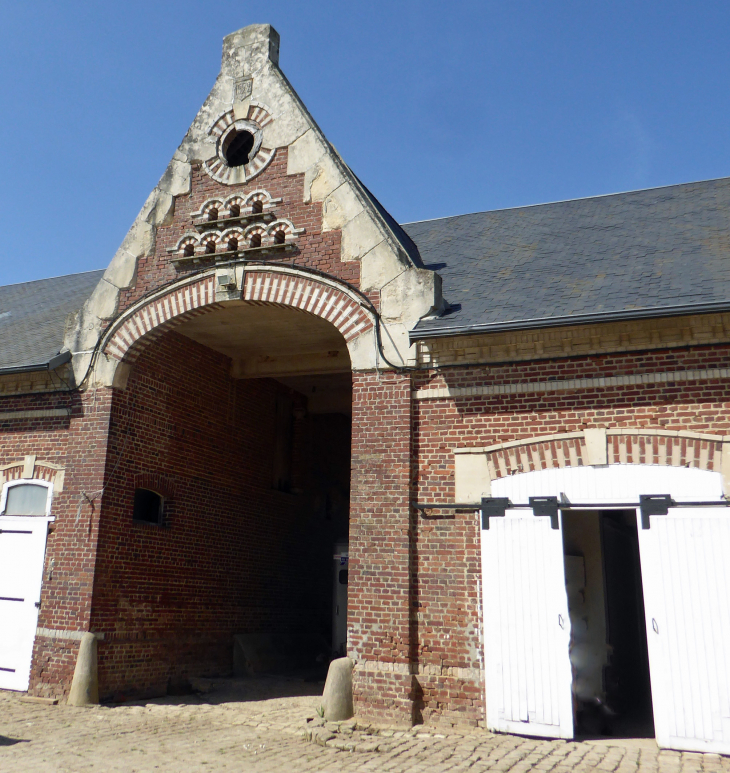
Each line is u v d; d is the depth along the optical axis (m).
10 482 12.33
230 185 12.03
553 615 8.76
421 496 9.76
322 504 17.88
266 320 12.72
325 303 10.84
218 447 14.34
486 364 9.80
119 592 11.59
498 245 12.81
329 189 11.27
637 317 8.68
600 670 10.12
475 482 9.52
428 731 8.75
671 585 8.32
